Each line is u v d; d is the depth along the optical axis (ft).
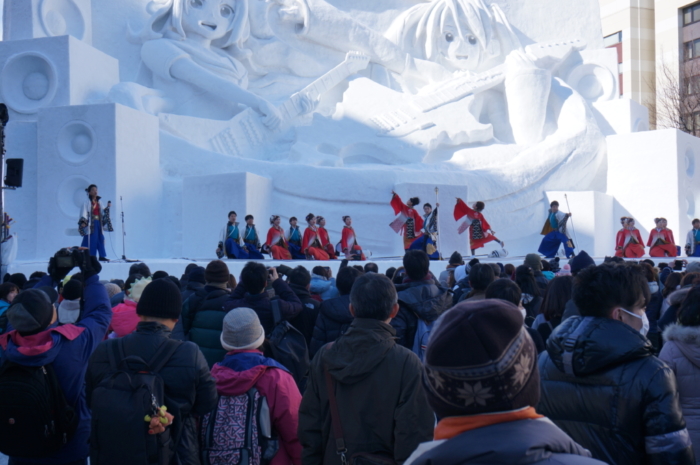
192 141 58.49
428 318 12.92
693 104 111.65
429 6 73.31
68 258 12.91
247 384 10.55
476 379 4.74
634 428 6.89
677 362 9.30
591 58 75.15
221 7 64.08
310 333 15.93
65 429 10.89
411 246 46.57
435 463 4.69
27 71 53.52
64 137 49.47
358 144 65.87
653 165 64.69
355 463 8.68
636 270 8.04
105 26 63.05
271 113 62.13
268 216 56.13
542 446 4.58
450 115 67.67
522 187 63.77
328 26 69.05
